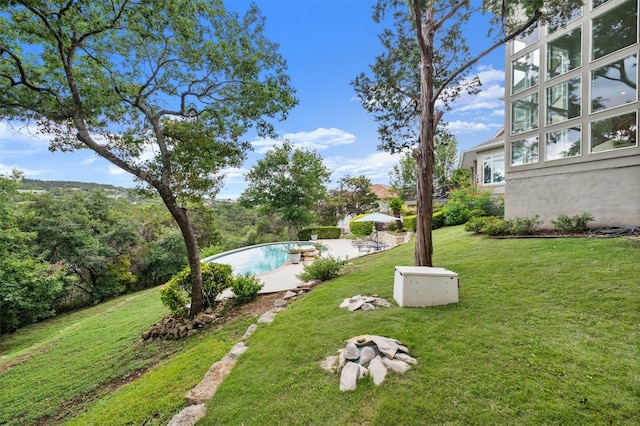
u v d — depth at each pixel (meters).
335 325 4.48
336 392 2.86
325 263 8.69
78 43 5.71
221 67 6.98
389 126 10.01
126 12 5.54
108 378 5.32
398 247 13.46
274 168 26.52
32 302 13.15
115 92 6.59
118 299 17.47
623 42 8.27
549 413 2.31
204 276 7.85
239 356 4.05
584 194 9.05
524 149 10.91
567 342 3.34
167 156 7.29
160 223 23.41
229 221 36.47
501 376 2.80
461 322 4.05
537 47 10.45
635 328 3.57
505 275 5.97
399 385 2.81
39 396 5.13
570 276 5.38
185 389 3.65
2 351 10.41
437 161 28.70
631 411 2.29
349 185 33.59
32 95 6.09
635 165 7.99
